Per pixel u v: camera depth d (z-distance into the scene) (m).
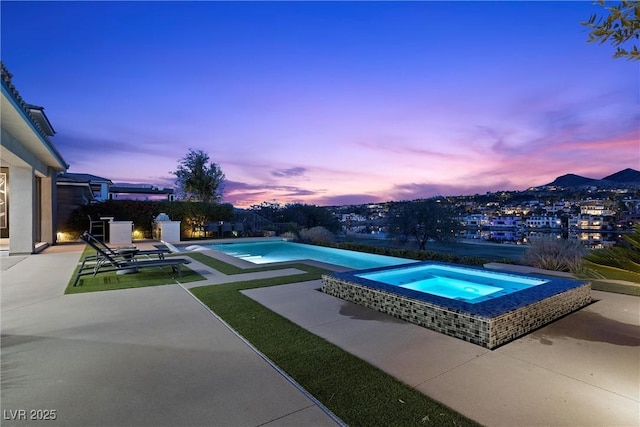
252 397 2.46
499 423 2.14
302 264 8.93
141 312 4.62
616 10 2.01
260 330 3.89
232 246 15.55
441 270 7.28
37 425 2.14
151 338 3.64
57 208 16.19
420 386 2.62
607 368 2.93
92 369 2.91
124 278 7.07
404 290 4.68
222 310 4.71
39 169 12.21
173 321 4.23
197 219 19.11
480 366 2.97
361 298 5.01
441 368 2.93
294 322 4.20
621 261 2.85
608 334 3.78
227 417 2.22
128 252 8.60
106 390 2.56
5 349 3.36
